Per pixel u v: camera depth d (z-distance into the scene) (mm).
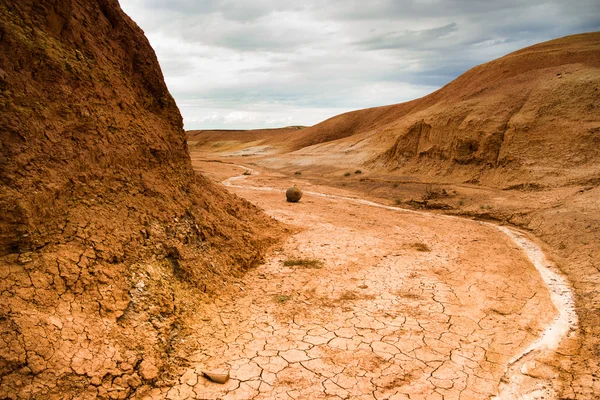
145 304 5625
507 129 22078
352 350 5668
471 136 23312
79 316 4727
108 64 7375
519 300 7613
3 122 4941
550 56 31000
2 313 4082
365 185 24984
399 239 12102
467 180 21969
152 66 8586
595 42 32469
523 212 14938
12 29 5480
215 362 5254
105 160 6547
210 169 38031
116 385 4344
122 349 4762
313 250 10523
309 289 7871
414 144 28453
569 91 22078
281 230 12055
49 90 5801
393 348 5758
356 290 7898
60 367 4078
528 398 4797
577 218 12352
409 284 8289
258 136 113375
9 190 4707
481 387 4957
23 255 4684
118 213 6383
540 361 5578
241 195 20641
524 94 24172
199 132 127438
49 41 6070
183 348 5441
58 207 5391
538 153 19875
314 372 5113
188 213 8125
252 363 5266
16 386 3734
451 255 10484
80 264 5191
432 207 18438
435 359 5520
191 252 7352
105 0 7777
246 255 8914
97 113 6621
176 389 4672
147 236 6609
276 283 8141
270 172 37875
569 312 7188
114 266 5672
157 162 8055
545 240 12125
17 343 3959
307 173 34250
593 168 17531
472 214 16391
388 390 4820
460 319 6746
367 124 64750
